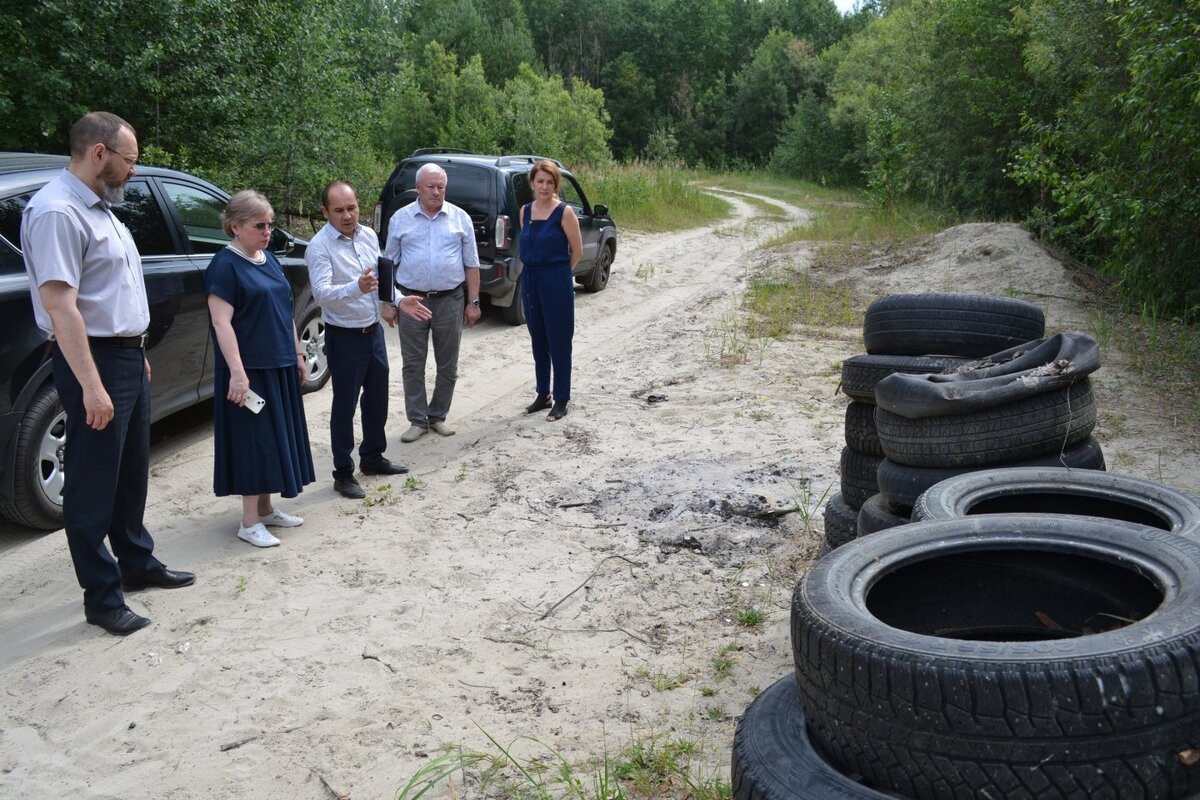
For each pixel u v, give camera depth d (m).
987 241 13.59
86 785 3.31
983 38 19.16
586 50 99.56
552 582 4.75
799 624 2.54
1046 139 13.93
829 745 2.45
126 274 4.26
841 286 13.30
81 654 4.17
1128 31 9.52
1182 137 9.14
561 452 6.71
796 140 55.78
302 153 14.13
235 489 5.09
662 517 5.50
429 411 7.31
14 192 5.17
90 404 4.04
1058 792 2.10
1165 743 2.09
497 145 37.22
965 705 2.13
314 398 8.12
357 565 4.98
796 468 6.11
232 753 3.46
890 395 4.02
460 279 7.04
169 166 12.37
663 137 51.50
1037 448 3.89
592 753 3.38
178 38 12.05
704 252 17.95
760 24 108.25
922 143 21.64
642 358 9.62
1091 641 2.16
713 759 3.31
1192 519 3.08
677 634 4.23
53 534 5.45
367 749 3.46
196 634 4.31
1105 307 11.10
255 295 4.97
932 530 2.94
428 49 39.31
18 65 11.06
